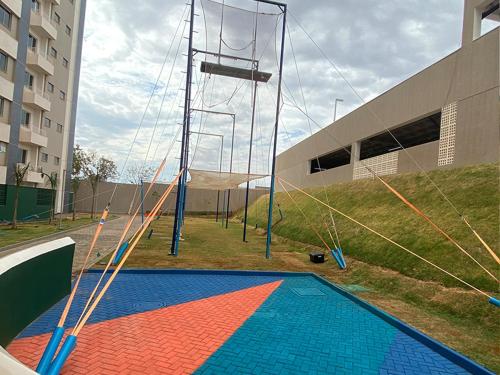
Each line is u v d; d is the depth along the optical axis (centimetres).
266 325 602
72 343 400
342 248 1292
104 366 421
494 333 589
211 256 1284
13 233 1678
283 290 860
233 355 474
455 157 1266
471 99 1207
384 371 453
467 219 949
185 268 1020
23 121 2630
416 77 1518
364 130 1950
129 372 409
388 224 1230
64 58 3272
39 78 2805
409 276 895
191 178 1677
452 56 1307
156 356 457
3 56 2239
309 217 1903
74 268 959
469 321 646
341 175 2197
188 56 1302
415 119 1535
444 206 1092
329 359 479
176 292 786
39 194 2734
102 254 1194
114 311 632
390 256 1036
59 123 3212
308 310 703
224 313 658
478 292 707
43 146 2775
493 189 1000
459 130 1252
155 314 629
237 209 4475
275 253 1450
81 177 4900
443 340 553
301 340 542
